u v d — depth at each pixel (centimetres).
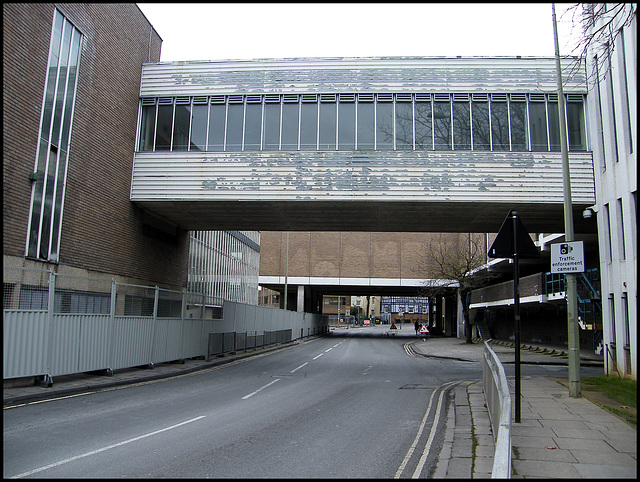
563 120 1108
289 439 753
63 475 547
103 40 1628
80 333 1252
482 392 1241
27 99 1267
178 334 1819
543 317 3388
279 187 1748
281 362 2222
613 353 1420
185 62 1875
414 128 1753
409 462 632
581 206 1688
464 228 2181
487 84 1758
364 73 1803
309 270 5694
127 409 975
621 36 1346
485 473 582
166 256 2142
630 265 1291
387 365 2158
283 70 1828
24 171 1256
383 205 1777
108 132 1661
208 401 1112
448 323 5950
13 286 1059
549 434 717
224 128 1817
